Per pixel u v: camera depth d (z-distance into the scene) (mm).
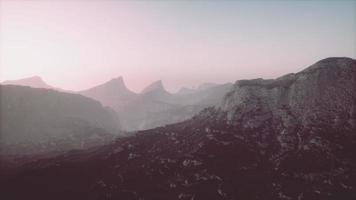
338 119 93875
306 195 64750
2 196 77188
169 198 68375
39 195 75750
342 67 112188
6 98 186625
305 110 102438
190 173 80750
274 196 65938
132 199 69438
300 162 79500
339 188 67000
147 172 84188
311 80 111062
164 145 108312
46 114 197250
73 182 82188
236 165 83000
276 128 100188
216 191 69938
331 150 82000
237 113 113812
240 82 131750
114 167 91438
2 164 115438
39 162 106688
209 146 94875
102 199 70750
